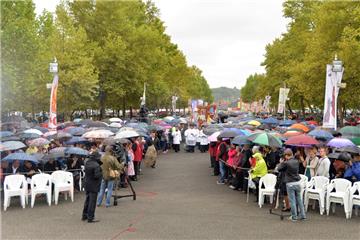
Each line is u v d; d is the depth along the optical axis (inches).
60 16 1430.9
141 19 2085.4
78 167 661.3
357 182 499.8
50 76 1327.5
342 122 1429.6
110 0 1668.3
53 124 818.2
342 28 1230.9
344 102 1368.1
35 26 1502.2
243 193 648.4
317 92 1346.0
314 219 491.8
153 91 1947.6
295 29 1845.5
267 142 593.6
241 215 508.4
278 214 512.4
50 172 616.1
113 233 432.1
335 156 569.3
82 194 638.5
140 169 870.4
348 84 1221.7
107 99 1865.2
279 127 1021.8
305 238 415.8
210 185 721.6
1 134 743.1
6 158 568.1
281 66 2036.2
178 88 2620.6
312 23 1797.5
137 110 2534.5
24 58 1187.3
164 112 2642.7
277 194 528.4
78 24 1654.8
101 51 1595.7
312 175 548.1
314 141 567.5
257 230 443.8
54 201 585.0
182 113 3582.7
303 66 1358.3
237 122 1354.6
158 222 475.5
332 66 755.4
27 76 1215.6
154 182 751.7
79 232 435.8
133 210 534.0
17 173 582.2
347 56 1118.4
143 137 952.3
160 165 978.1
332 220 487.5
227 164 709.3
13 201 589.3
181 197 618.2
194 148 1312.7
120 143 682.8
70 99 1462.8
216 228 450.6
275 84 2102.6
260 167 570.9
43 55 1336.1
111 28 1689.2
